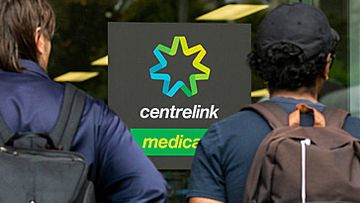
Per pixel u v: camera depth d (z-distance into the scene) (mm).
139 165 3744
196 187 3971
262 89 8141
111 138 3748
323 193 3738
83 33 8531
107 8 8500
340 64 8672
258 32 4066
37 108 3688
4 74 3789
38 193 3500
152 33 8188
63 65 8516
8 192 3482
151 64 8172
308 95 4047
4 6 3805
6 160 3521
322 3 8727
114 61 8195
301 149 3785
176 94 8133
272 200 3779
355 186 3766
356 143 3857
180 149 8117
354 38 8711
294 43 3924
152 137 8117
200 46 8180
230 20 8383
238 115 4035
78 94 3771
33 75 3795
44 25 3875
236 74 8164
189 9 8398
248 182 3830
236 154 3918
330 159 3783
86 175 3584
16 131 3648
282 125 3932
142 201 3699
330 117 4012
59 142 3646
